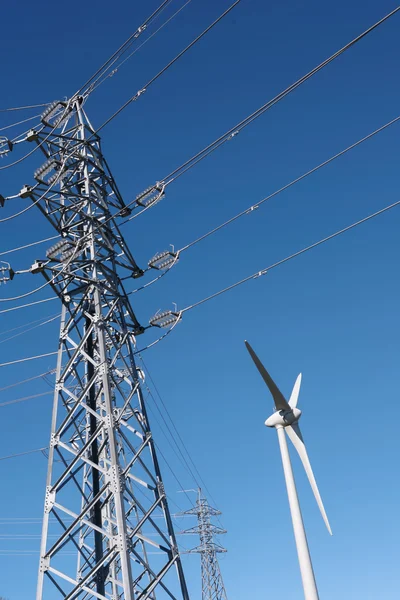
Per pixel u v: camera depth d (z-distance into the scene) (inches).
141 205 1315.2
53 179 1322.6
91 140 1386.6
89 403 1198.9
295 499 905.5
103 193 1344.7
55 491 1028.5
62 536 979.9
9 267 1221.7
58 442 1076.5
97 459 1162.0
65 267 1218.6
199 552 2573.8
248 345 1003.3
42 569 958.4
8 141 1338.6
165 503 1040.2
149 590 960.9
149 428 1101.7
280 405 1027.9
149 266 1317.7
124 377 1170.6
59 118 1412.4
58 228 1304.1
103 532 960.9
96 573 977.5
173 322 1296.8
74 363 1147.9
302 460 1013.8
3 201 1282.0
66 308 1235.9
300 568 839.1
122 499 968.9
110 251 1278.3
